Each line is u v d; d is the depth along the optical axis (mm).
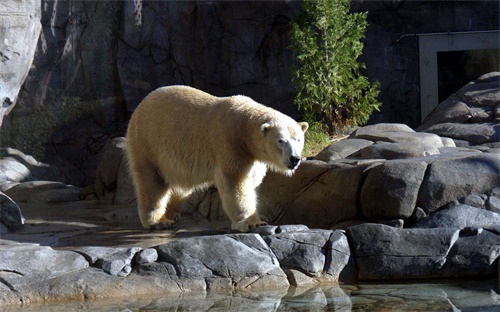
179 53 23062
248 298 8984
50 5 22656
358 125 19812
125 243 11016
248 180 11453
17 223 12508
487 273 9883
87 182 22875
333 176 11820
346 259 10047
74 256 9508
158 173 12352
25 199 17109
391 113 22016
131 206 15477
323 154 13672
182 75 23141
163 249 9719
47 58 22734
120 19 23156
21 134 22516
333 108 18578
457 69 21875
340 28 18281
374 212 11086
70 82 23094
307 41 18219
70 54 23031
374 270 9906
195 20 22906
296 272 9805
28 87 22516
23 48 13320
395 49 21969
